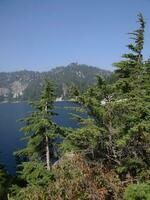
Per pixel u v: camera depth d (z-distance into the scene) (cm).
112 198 1326
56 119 12612
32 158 2612
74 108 1747
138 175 1524
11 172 4919
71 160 1468
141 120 1541
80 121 1784
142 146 1603
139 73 2075
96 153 1720
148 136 1537
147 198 1048
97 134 1608
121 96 1870
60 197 1255
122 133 1655
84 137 1702
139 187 1081
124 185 1432
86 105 1702
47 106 2558
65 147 1842
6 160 6206
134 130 1473
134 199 1077
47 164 2506
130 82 2008
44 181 1579
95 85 1784
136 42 2150
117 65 2116
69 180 1328
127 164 1590
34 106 2625
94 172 1408
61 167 1426
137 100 1645
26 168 2114
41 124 2450
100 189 1273
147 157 1583
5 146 8088
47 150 2547
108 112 1659
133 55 2142
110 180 1341
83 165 1423
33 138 2536
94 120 1739
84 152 1709
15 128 11781
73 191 1270
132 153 1648
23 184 2358
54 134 2461
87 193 1272
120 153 1638
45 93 2569
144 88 1978
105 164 1647
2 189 2250
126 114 1666
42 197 1305
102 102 1788
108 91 1750
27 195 1365
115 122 1677
